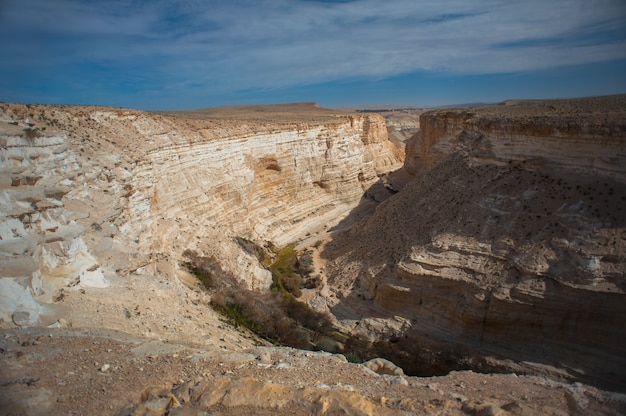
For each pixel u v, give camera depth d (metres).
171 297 17.98
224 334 17.31
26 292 11.79
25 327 11.15
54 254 14.05
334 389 9.77
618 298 19.69
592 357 19.86
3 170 13.03
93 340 11.11
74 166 19.62
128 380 9.39
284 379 10.42
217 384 9.30
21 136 14.96
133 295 15.92
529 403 10.79
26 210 13.28
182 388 9.16
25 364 9.35
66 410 7.98
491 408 9.46
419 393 10.79
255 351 12.73
